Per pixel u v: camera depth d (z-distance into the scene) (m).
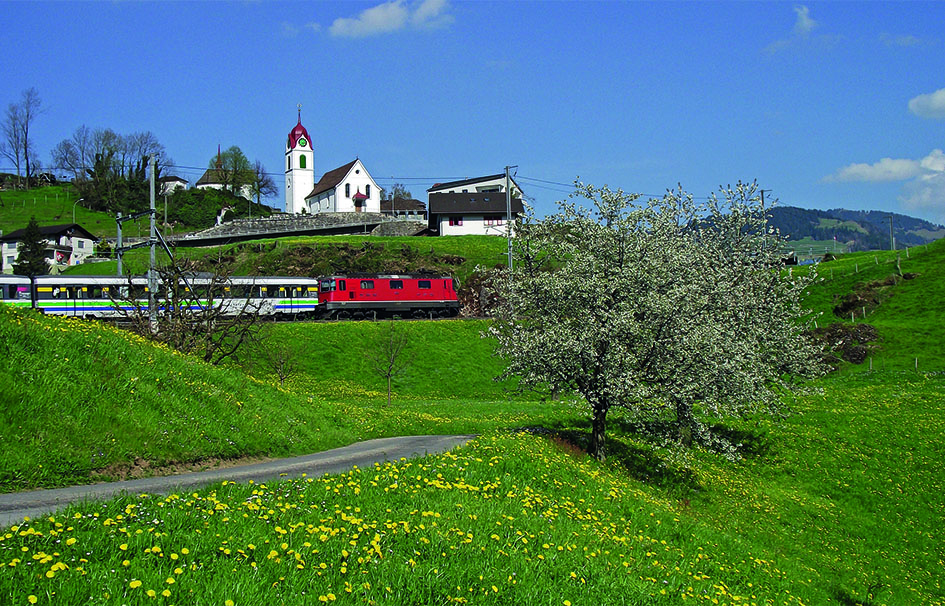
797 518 27.52
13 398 17.16
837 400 44.16
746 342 29.89
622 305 26.36
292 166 163.25
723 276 32.53
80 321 24.47
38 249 101.81
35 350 19.58
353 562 10.28
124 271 86.88
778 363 34.44
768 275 35.22
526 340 27.59
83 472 16.58
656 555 15.74
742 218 36.12
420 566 10.55
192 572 8.89
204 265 90.81
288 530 11.03
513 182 119.69
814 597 18.73
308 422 27.02
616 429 34.47
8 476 15.13
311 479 15.34
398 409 42.47
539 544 13.16
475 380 56.78
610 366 26.39
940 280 67.69
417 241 100.62
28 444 16.20
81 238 116.75
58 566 8.14
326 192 148.12
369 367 57.06
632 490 22.86
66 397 18.27
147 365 22.55
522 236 30.44
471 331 64.25
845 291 71.25
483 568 11.09
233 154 169.50
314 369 55.91
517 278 29.97
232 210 151.00
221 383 25.34
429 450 24.84
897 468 32.88
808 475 32.19
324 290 71.81
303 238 102.19
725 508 26.77
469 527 12.94
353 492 14.30
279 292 71.81
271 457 22.52
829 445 35.31
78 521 10.23
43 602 7.66
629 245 28.05
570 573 11.79
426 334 62.69
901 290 68.56
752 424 38.31
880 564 24.89
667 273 28.09
